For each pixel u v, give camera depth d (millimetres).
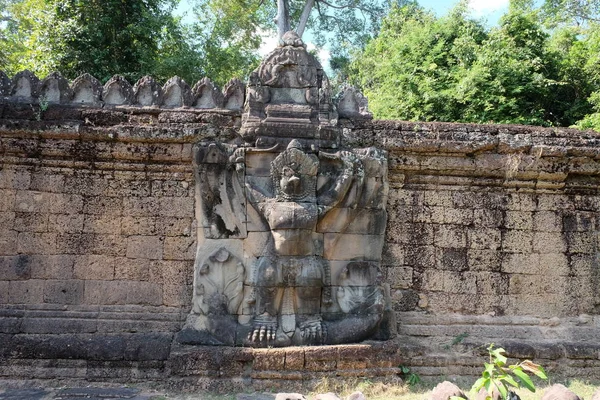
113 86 7203
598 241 7629
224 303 6707
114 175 7090
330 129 6977
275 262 6617
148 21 14594
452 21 14375
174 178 7113
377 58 17672
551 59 14250
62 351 6434
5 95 7070
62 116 6957
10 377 6355
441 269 7359
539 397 6090
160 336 6695
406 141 7195
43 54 13750
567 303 7484
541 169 7402
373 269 6984
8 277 6863
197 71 15547
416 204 7402
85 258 6973
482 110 12695
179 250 7039
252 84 7031
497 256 7453
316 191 6859
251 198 6750
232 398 5938
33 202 6984
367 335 6727
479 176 7473
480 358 6973
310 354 6328
